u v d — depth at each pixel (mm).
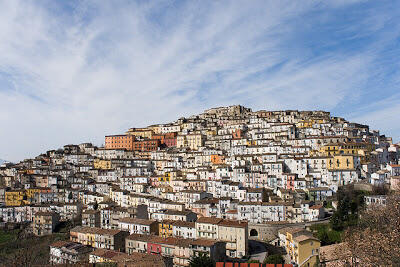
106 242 163250
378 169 197250
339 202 153125
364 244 77438
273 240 149750
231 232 142500
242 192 187250
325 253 114125
